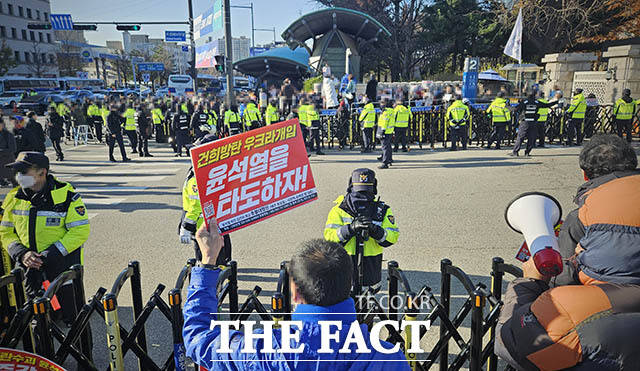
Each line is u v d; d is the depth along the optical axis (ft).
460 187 30.22
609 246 5.15
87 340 9.15
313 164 39.91
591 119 50.75
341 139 49.44
